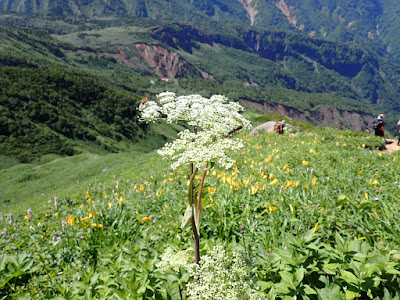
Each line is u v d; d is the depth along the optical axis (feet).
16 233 27.40
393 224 17.84
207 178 34.99
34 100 460.55
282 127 86.74
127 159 149.59
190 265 11.38
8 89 447.42
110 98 564.71
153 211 27.84
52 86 522.47
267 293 11.81
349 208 20.56
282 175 33.53
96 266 18.76
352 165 36.50
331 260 12.42
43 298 16.10
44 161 371.56
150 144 545.44
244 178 32.91
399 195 24.12
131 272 13.69
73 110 507.71
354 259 12.42
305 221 19.70
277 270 13.07
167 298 11.73
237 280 11.30
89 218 25.41
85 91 547.08
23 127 406.00
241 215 21.56
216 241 18.07
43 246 22.50
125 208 28.37
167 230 21.03
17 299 16.20
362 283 10.95
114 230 22.50
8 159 348.79
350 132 75.51
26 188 144.66
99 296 13.52
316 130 84.28
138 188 40.50
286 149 56.08
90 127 495.82
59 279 17.46
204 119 12.37
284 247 15.06
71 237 22.59
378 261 11.53
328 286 11.28
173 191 32.17
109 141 493.36
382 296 11.30
